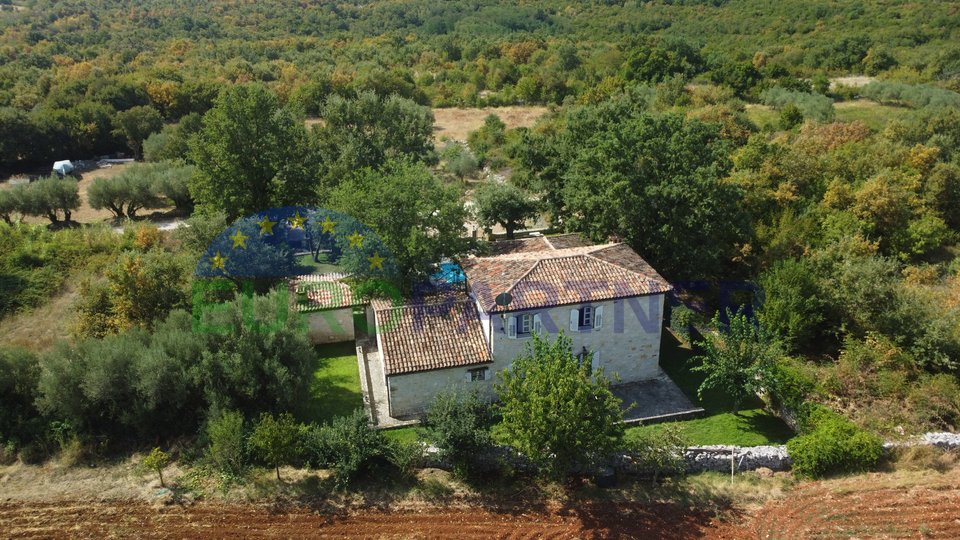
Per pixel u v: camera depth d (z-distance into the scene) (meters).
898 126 66.44
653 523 24.53
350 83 96.50
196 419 29.92
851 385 31.03
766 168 50.16
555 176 47.38
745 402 32.69
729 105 80.81
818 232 44.16
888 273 37.03
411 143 60.12
